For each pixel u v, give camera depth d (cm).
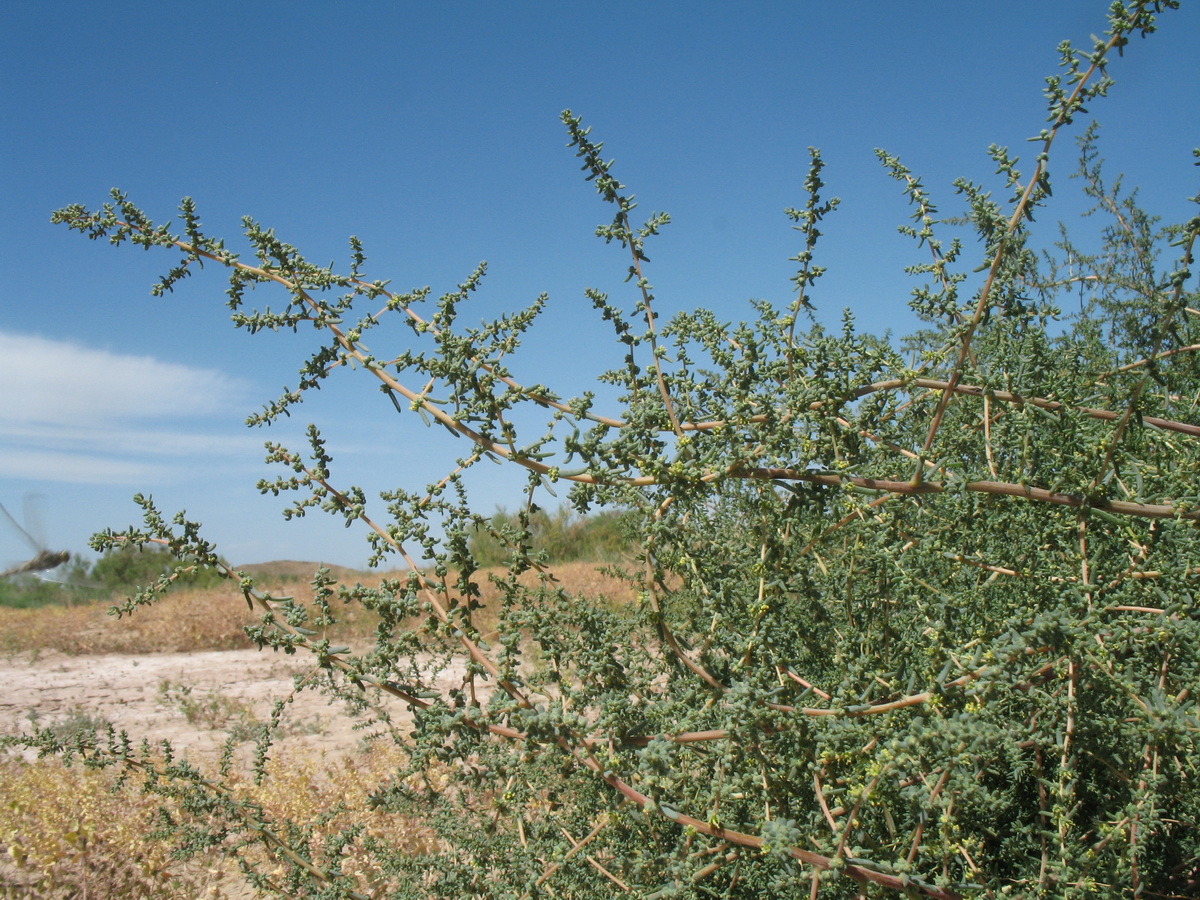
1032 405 175
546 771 214
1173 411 246
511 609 189
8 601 1741
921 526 205
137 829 429
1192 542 176
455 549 175
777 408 175
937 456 184
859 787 141
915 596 188
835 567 213
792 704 176
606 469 166
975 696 134
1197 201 147
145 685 1050
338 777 491
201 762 570
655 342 174
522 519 182
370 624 839
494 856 225
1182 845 215
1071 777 174
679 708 170
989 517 196
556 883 209
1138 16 137
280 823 289
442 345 177
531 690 178
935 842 158
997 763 187
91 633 1441
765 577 173
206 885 396
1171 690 184
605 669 175
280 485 180
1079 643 132
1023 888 186
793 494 169
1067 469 166
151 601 176
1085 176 398
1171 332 160
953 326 177
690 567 173
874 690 177
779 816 167
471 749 194
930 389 203
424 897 246
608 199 174
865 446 186
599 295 175
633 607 237
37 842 426
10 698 980
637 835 200
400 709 722
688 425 173
